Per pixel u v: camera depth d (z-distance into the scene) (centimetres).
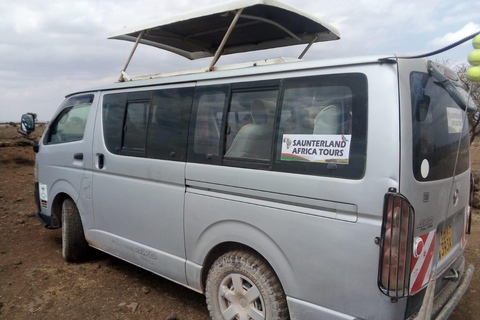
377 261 214
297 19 375
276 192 257
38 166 520
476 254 493
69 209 460
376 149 215
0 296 385
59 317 347
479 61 210
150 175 349
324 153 237
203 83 317
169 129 338
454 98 248
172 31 426
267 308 269
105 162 402
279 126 262
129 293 395
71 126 467
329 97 240
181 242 326
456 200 274
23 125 515
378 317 219
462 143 293
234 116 293
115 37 446
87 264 472
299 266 248
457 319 346
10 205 777
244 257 281
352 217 224
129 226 377
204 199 303
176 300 380
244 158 280
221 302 300
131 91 383
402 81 216
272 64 278
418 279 224
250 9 347
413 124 218
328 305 238
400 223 207
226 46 482
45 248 532
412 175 212
